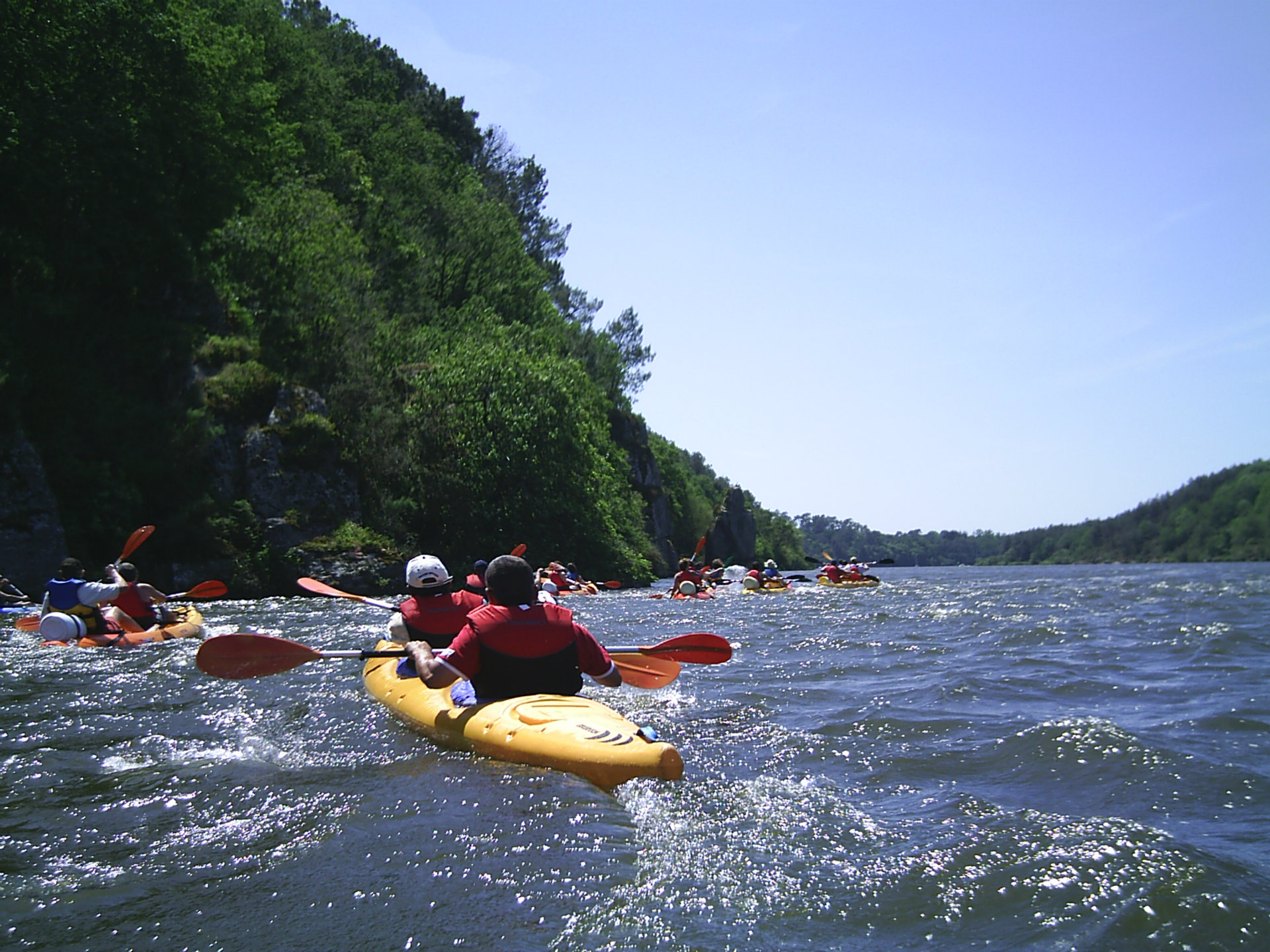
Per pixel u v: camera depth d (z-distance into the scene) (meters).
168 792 4.40
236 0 38.53
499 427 28.64
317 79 43.09
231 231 27.55
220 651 5.94
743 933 2.90
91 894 3.25
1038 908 3.00
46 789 4.47
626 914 3.04
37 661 8.96
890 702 6.45
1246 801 4.05
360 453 26.34
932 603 17.50
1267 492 98.94
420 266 40.06
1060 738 5.10
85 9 22.38
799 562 95.12
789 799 4.20
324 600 19.58
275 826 3.90
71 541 19.17
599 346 54.06
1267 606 15.94
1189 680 7.31
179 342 23.00
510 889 3.23
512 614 5.46
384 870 3.42
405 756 5.01
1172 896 3.01
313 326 27.61
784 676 7.77
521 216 69.81
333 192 40.12
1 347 19.36
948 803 4.10
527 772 4.62
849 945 2.82
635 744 4.52
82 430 20.47
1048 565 134.62
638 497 41.72
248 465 22.55
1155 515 119.38
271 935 2.94
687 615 14.98
